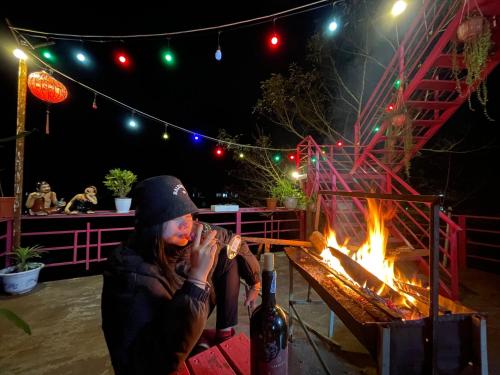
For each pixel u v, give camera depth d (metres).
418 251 4.48
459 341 1.38
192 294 0.96
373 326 1.38
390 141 6.06
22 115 5.06
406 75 5.34
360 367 2.66
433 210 1.32
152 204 1.09
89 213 5.75
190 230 1.20
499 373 2.58
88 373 2.63
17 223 5.11
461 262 5.87
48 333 3.35
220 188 14.64
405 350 1.33
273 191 8.30
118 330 0.97
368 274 2.11
